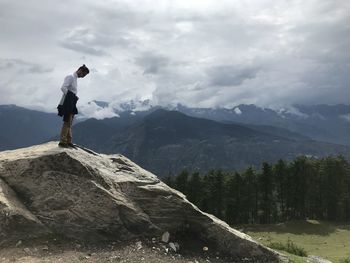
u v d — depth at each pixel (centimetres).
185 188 13400
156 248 1775
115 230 1797
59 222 1753
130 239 1808
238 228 11444
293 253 2762
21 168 1830
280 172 13962
